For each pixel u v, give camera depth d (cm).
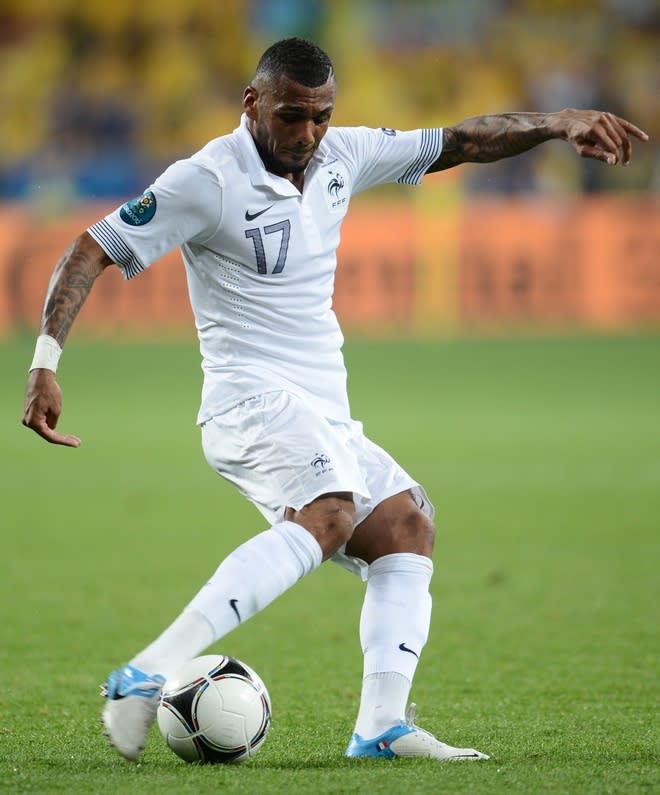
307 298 1417
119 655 1950
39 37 10044
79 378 6334
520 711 1611
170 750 1377
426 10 10275
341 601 2395
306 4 9969
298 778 1213
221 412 1403
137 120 9444
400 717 1334
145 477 3875
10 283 7931
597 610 2266
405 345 7475
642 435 4578
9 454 4328
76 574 2580
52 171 9094
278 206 1385
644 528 3045
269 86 1341
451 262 7831
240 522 3191
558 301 7819
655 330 7756
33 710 1612
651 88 9900
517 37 10219
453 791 1162
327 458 1332
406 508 1406
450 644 2030
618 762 1306
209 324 1426
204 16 9950
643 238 7750
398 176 1548
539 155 8531
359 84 9769
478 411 5212
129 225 1345
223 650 2000
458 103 9794
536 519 3167
